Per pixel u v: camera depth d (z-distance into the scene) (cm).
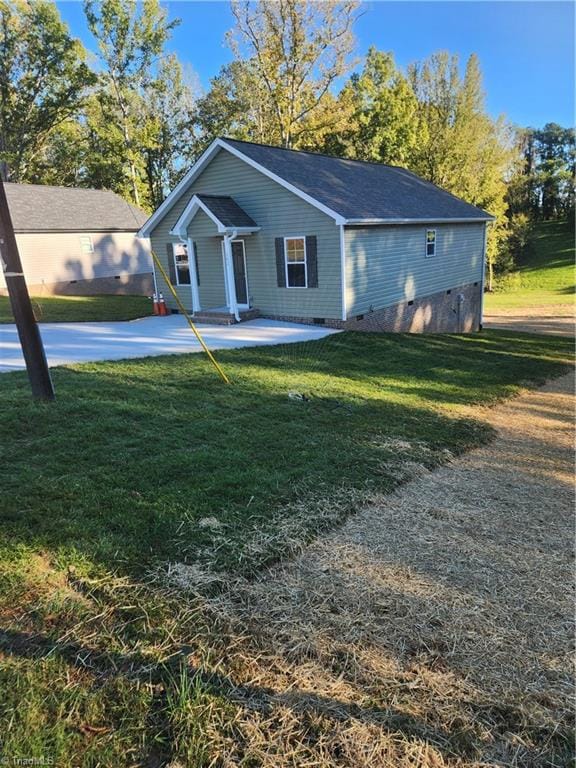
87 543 330
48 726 210
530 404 871
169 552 331
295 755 207
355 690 240
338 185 1504
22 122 3366
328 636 273
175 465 460
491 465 561
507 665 261
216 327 1380
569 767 209
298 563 339
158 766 199
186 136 3600
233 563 327
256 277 1517
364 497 440
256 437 557
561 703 240
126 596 288
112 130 3288
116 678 235
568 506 465
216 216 1376
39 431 519
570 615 304
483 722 228
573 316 2638
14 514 355
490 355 1302
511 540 393
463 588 324
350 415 677
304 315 1442
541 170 6262
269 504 407
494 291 3962
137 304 1962
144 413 604
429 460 550
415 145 3481
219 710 224
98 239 2589
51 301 2020
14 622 262
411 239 1599
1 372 799
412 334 1466
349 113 2803
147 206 3656
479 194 3603
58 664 239
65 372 791
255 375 848
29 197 2516
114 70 3200
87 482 412
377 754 210
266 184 1410
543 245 5112
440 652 267
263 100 2786
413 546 372
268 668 249
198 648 257
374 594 312
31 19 3100
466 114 3509
